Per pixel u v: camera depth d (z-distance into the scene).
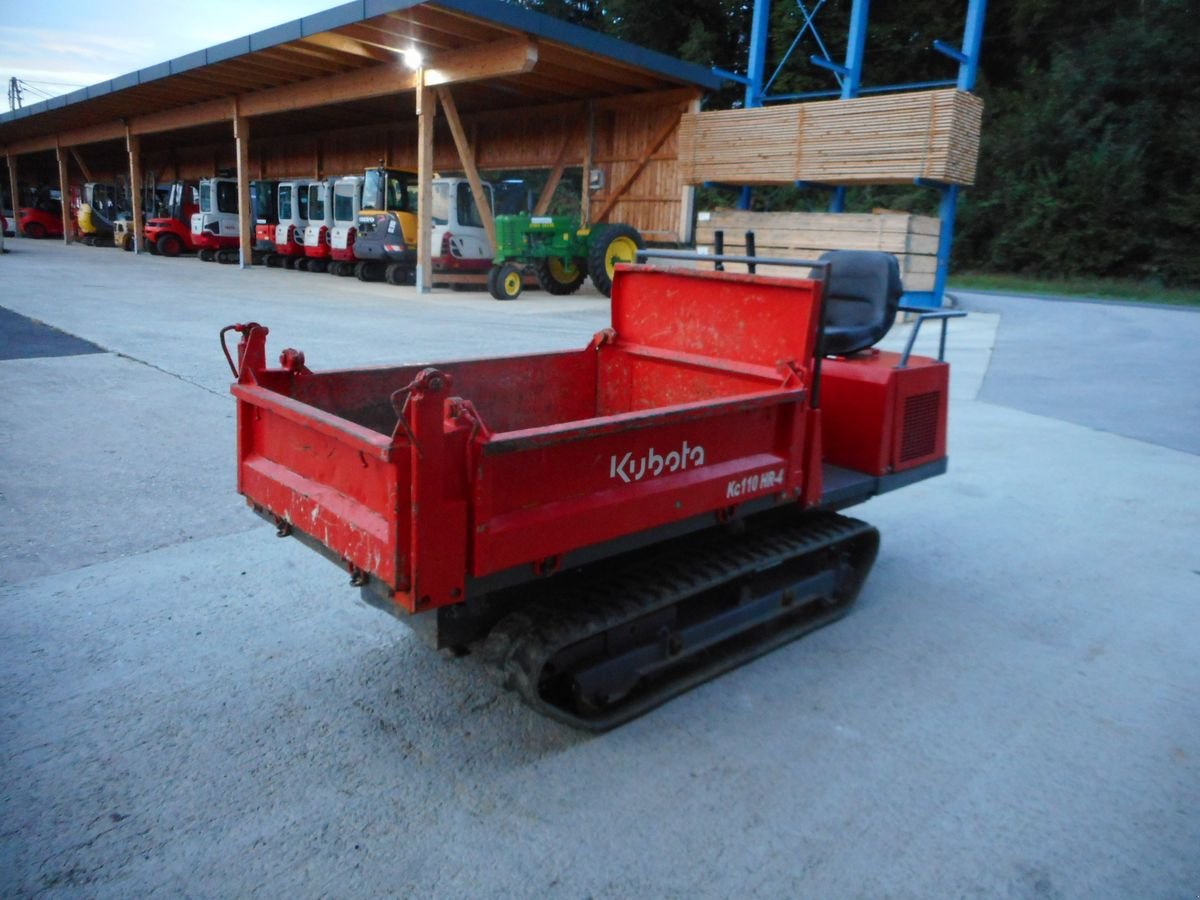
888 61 29.31
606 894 2.35
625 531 2.89
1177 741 3.17
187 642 3.62
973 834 2.63
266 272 22.55
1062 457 7.09
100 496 5.14
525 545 2.62
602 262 16.61
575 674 2.96
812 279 3.43
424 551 2.41
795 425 3.44
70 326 10.95
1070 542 5.23
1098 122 25.83
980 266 27.84
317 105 20.08
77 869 2.37
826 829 2.63
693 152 16.73
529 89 19.05
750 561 3.49
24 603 3.87
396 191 19.53
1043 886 2.43
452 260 17.84
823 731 3.16
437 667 3.50
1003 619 4.17
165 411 6.95
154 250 27.94
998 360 11.52
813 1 28.19
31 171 47.94
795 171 15.02
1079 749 3.10
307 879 2.37
